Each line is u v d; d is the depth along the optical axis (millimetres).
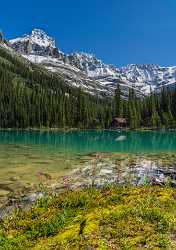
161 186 26828
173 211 17797
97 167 46250
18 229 18344
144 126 183750
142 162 51625
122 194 22062
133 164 49312
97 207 19625
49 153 64062
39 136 122750
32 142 91500
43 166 46938
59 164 49188
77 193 24344
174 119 187000
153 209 17422
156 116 182375
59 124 183250
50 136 123625
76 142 95000
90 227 15906
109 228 15641
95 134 142250
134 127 178375
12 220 20625
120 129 177750
